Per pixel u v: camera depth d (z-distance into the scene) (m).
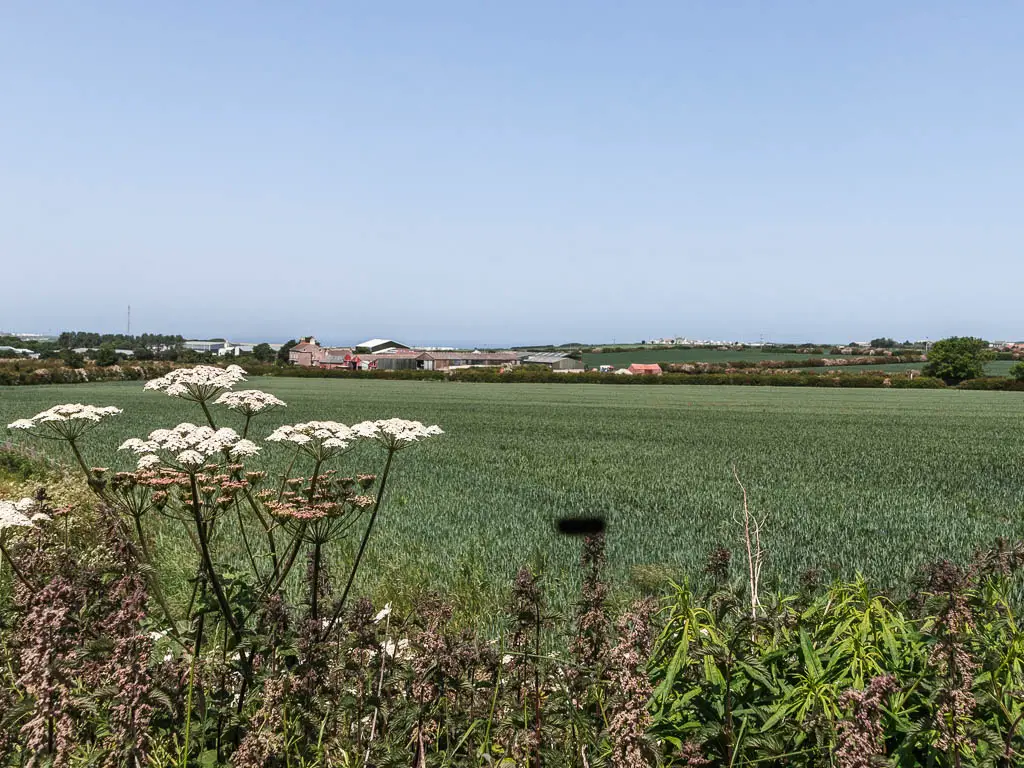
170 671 3.05
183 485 4.59
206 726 2.96
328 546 9.49
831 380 104.06
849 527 12.86
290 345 159.88
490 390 84.69
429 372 114.19
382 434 4.90
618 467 21.91
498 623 6.63
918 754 2.61
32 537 3.97
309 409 51.16
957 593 3.13
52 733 2.47
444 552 9.88
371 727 2.89
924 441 31.45
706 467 22.17
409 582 8.02
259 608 3.81
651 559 10.02
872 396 78.12
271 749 2.49
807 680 2.81
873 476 20.30
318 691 2.81
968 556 10.27
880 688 2.12
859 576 3.62
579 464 22.70
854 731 2.08
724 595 3.22
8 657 3.10
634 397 72.94
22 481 13.55
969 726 2.37
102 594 2.93
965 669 2.59
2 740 2.52
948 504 15.58
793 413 51.25
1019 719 2.38
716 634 3.13
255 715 2.69
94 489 4.61
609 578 8.49
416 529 11.76
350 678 2.99
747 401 67.31
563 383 110.56
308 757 2.78
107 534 3.05
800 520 13.50
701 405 60.84
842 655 3.05
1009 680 2.71
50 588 2.54
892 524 13.19
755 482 18.88
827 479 19.61
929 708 2.67
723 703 2.88
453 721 2.97
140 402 55.56
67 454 20.16
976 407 59.62
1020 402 67.44
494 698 2.96
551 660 3.23
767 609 3.68
